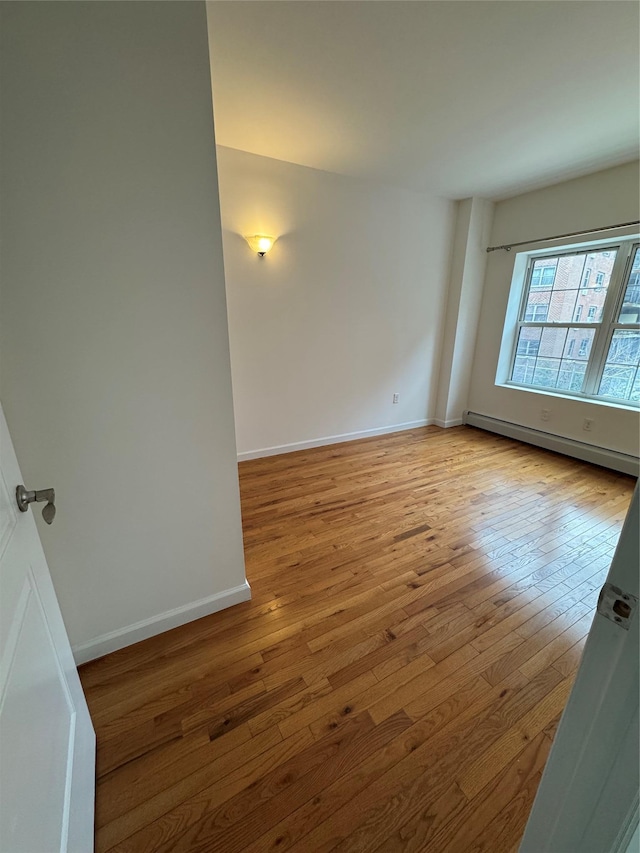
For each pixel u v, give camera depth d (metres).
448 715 1.18
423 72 1.78
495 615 1.59
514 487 2.80
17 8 0.83
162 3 0.97
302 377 3.39
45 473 1.12
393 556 1.98
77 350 1.08
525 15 1.45
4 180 0.90
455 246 3.84
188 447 1.36
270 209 2.81
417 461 3.30
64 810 0.74
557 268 3.49
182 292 1.20
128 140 1.01
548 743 1.11
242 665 1.34
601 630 0.46
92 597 1.31
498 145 2.50
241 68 1.75
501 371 4.04
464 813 0.95
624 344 3.10
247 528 2.24
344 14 1.44
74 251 1.01
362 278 3.41
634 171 2.74
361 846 0.88
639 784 0.47
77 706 0.96
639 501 0.40
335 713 1.18
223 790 0.98
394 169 2.90
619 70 1.77
